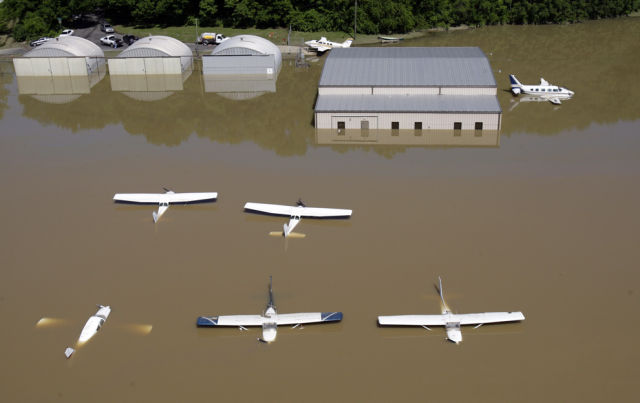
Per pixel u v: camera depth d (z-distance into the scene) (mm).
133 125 78062
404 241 49625
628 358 37094
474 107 72938
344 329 40188
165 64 100500
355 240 50125
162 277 45594
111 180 61875
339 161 65812
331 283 44562
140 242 50594
